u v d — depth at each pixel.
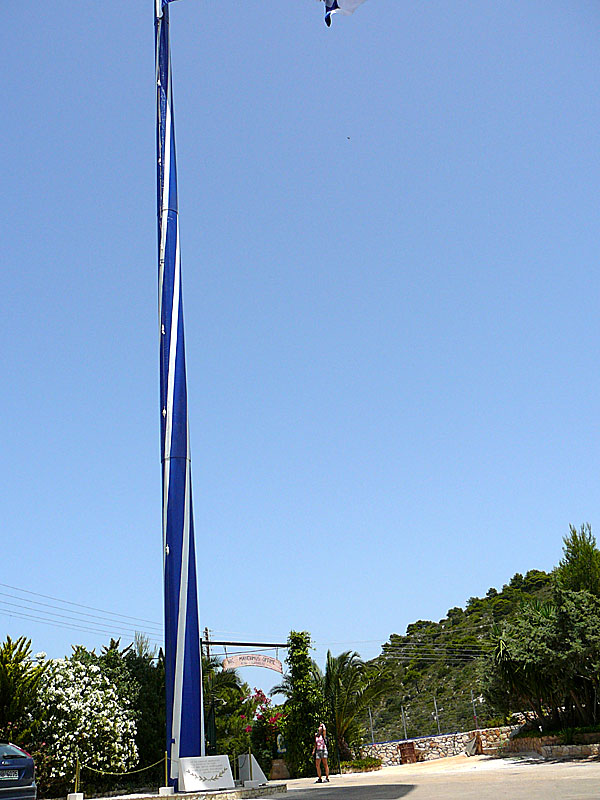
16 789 16.78
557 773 19.69
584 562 31.58
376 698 47.12
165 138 26.02
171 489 22.39
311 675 42.62
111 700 28.00
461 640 94.94
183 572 21.69
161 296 24.33
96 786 26.09
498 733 39.53
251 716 50.03
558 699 30.30
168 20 27.38
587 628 26.17
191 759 19.88
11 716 24.61
